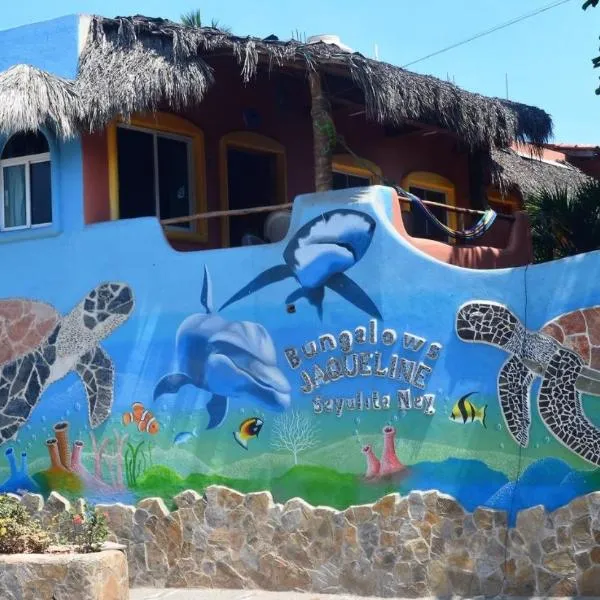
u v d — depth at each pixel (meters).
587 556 11.10
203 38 14.09
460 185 19.81
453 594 11.71
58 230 14.80
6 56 15.48
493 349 11.77
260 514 12.91
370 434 12.37
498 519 11.56
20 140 15.31
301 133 17.97
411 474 12.09
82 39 14.84
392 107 13.68
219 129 16.67
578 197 16.59
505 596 11.45
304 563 12.59
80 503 14.24
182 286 13.80
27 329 14.95
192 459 13.50
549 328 11.49
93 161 14.80
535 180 19.61
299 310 12.95
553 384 11.41
